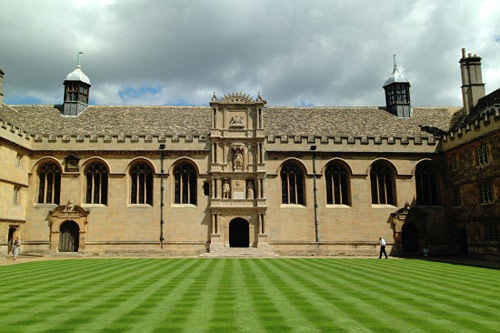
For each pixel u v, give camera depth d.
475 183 39.66
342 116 50.72
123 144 43.31
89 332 10.87
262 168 43.47
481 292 17.17
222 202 42.78
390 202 44.94
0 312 13.23
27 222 41.88
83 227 41.81
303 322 11.88
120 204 42.62
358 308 13.77
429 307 13.98
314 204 43.56
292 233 43.00
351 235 43.44
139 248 42.09
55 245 41.50
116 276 22.64
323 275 23.20
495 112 36.28
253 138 44.12
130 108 50.19
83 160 42.94
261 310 13.45
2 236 37.81
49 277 22.31
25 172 41.84
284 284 19.39
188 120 48.28
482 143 38.62
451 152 43.84
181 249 42.31
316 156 44.41
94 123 46.91
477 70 48.69
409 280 21.08
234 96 44.94
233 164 43.84
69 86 48.78
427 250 41.69
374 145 44.84
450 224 43.97
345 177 44.97
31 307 14.00
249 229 42.62
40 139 42.78
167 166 43.50
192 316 12.62
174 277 22.09
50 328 11.26
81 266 28.98
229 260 34.53
